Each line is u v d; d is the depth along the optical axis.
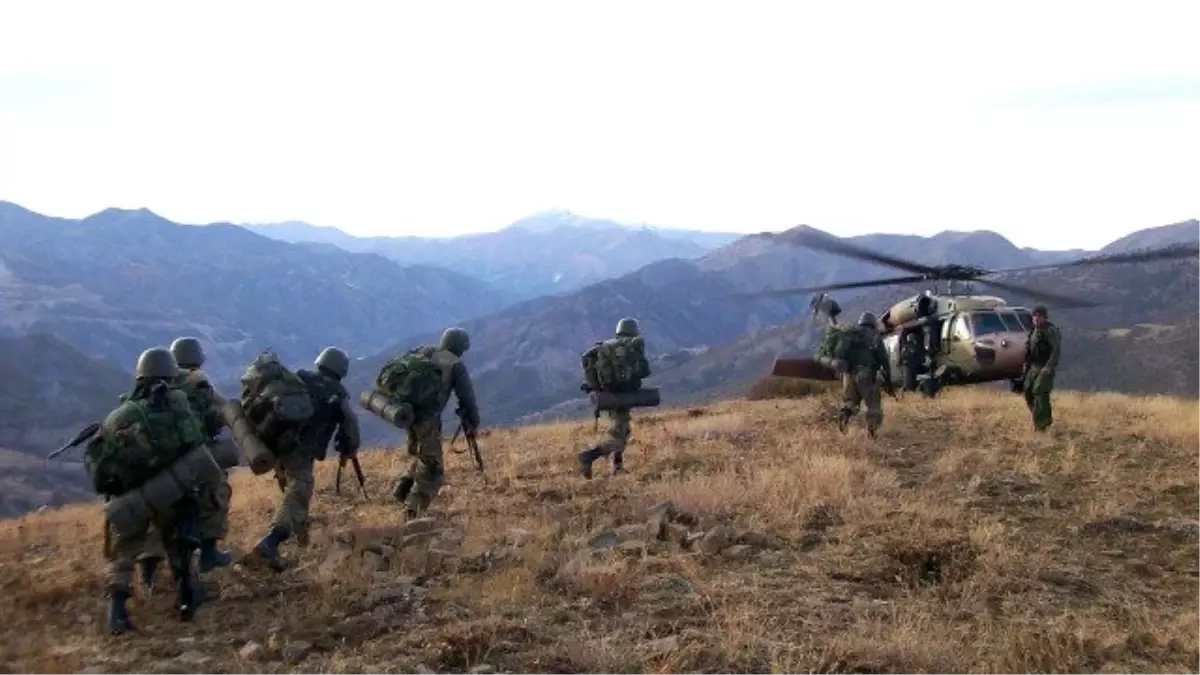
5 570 7.90
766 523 8.07
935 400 18.66
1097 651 5.22
